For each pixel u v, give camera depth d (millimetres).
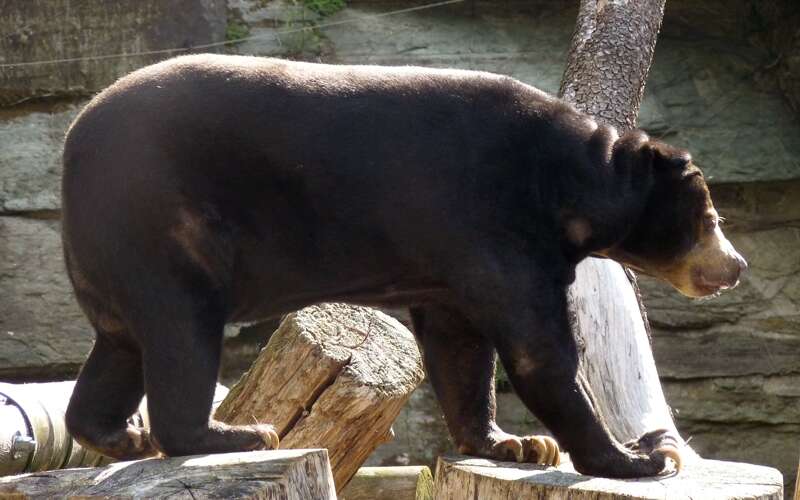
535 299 8562
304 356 10109
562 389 8531
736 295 20078
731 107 20281
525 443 9453
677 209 9297
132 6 18891
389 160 8469
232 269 8445
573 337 8750
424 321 9906
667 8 20688
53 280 18797
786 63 20141
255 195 8383
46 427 10398
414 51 19828
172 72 8391
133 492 6770
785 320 20094
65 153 8383
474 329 9656
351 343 10258
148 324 8117
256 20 19641
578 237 8992
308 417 10156
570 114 9188
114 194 8070
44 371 18906
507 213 8609
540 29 20359
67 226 8352
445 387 9852
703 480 8250
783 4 20078
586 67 13352
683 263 9484
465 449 9766
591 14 13672
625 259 9750
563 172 8914
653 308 19969
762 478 8328
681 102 20188
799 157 20016
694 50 20688
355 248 8594
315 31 19750
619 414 11633
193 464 7207
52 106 19094
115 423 9062
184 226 8133
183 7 19000
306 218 8500
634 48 13398
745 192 20328
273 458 7176
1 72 18797
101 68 18922
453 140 8609
